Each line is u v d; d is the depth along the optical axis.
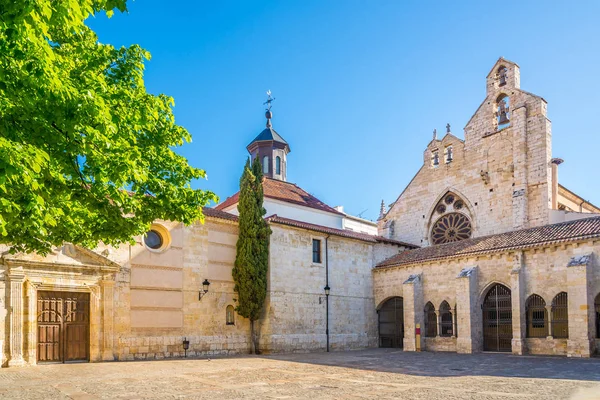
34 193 9.94
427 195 46.75
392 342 38.19
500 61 43.19
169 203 13.66
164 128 14.21
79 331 25.58
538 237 30.16
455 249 35.03
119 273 27.03
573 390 14.15
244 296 31.17
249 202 32.34
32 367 22.69
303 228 34.72
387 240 41.00
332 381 16.98
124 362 25.11
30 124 9.15
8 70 8.16
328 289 35.47
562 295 27.97
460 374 18.81
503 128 41.81
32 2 6.96
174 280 29.22
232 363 24.31
